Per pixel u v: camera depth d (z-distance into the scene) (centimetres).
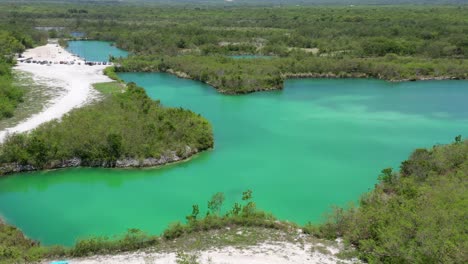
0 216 3856
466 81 10000
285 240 3350
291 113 7206
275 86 8912
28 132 5181
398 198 3650
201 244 3278
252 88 8644
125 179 4641
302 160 5181
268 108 7494
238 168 4916
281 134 6122
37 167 4712
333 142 5828
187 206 4062
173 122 5625
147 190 4394
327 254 3150
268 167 4956
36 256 3055
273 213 3947
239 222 3569
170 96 8200
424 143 5847
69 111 6144
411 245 2880
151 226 3703
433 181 3991
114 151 4869
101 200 4184
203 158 5178
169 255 3127
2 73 8212
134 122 5456
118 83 8200
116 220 3797
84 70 9550
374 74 10300
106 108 6138
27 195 4281
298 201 4181
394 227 3080
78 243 3181
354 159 5241
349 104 7844
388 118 6994
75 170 4775
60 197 4241
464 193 3562
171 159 4997
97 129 5119
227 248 3219
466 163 4372
